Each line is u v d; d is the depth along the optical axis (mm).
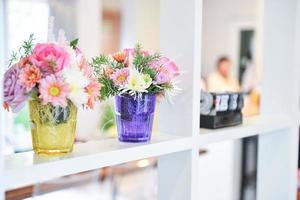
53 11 3475
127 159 945
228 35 6293
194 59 1094
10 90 818
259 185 1599
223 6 6328
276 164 1526
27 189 1791
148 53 1023
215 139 1182
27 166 770
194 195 1142
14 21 3307
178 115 1136
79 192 2279
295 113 1474
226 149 3059
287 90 1469
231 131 1234
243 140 2908
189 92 1108
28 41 914
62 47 833
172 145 1057
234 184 2990
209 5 6465
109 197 2602
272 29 1502
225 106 1259
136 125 1015
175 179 1171
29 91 814
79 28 3750
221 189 3047
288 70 1460
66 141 872
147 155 993
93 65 986
